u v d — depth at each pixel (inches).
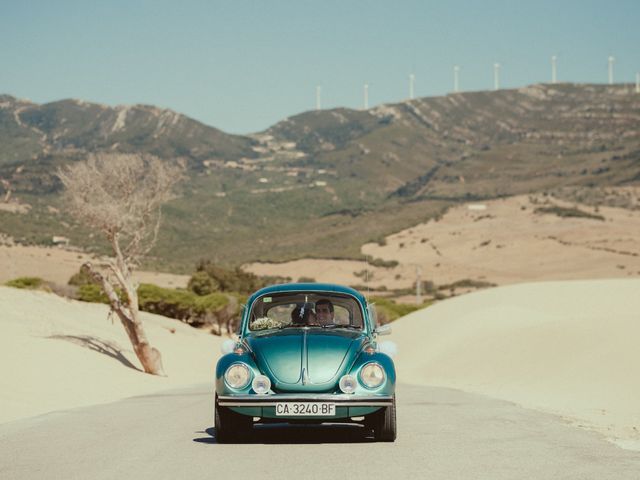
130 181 1438.2
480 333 2480.3
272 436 457.4
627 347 1577.3
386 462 366.3
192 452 400.8
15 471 356.8
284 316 480.1
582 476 333.4
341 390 416.5
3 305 1887.3
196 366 2031.3
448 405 764.0
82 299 3245.6
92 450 415.8
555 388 1371.8
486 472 342.0
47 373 1114.1
